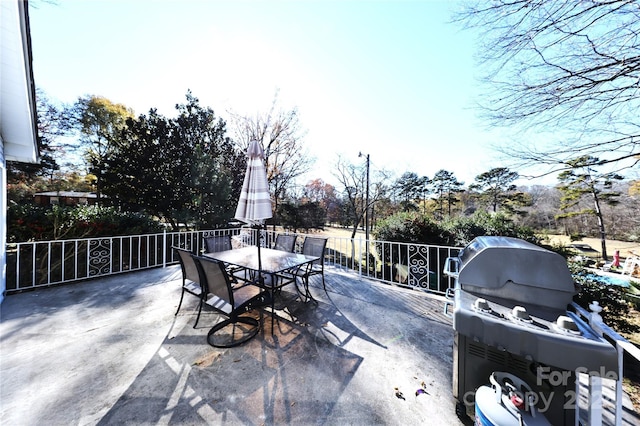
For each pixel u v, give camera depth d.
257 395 1.73
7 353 2.13
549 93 3.20
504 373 1.40
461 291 1.68
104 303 3.20
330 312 3.06
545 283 1.48
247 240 6.89
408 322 2.83
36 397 1.66
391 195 12.39
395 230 5.08
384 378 1.93
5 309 2.98
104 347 2.24
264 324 2.73
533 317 1.38
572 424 1.32
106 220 5.09
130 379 1.85
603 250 9.22
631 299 2.86
